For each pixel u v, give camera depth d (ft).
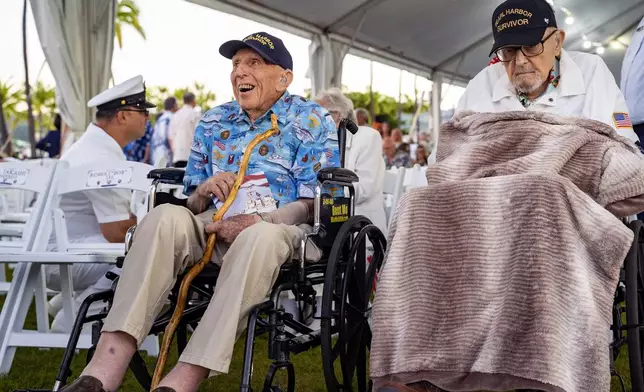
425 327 7.01
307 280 7.82
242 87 8.81
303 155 8.80
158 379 6.76
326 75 35.14
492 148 8.07
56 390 6.79
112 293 7.53
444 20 37.50
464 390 6.50
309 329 8.13
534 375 6.21
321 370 10.85
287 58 9.00
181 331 9.40
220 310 6.76
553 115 8.18
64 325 11.33
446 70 45.78
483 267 6.97
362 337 8.82
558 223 6.72
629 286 7.71
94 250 10.37
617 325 8.64
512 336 6.49
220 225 7.74
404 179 14.83
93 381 6.36
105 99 12.08
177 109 31.53
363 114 22.56
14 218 16.35
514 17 9.14
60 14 24.31
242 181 8.47
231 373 10.68
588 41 46.93
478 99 10.33
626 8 42.70
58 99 25.00
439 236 7.29
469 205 7.20
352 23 35.22
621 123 9.40
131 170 10.43
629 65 12.92
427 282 7.18
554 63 9.61
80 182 10.62
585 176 7.60
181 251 7.47
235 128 9.14
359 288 8.52
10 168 10.84
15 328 10.55
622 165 7.48
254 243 7.06
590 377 6.27
